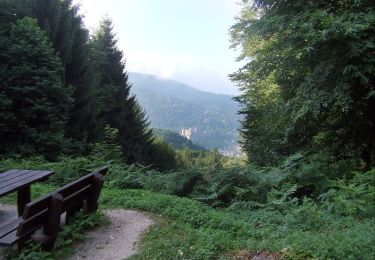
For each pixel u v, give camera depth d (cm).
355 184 751
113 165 1116
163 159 3872
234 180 885
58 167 1048
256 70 1248
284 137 1202
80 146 1568
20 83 1444
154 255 496
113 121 3198
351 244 427
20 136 1416
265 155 1372
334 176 910
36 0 2042
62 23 2134
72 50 2200
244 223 642
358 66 906
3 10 1719
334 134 1175
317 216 640
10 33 1545
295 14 1057
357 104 1068
